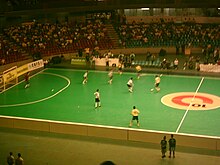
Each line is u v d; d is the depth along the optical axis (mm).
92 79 38281
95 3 49781
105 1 49781
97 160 21906
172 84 36125
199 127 25938
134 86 35594
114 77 38781
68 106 30562
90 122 27016
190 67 41312
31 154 22766
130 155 22422
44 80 38250
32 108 30219
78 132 25406
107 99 32094
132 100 31719
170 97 32406
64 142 24328
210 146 22953
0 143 24297
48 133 25766
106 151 23000
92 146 23688
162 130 25406
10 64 41156
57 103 31328
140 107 30047
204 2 49125
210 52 46562
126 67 42438
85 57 44281
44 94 33781
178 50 48656
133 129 24453
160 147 23328
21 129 26484
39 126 26156
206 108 29688
